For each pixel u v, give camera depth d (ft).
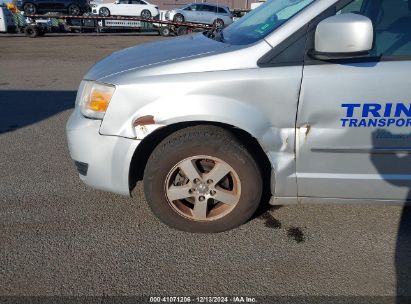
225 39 9.78
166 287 7.72
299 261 8.45
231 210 9.07
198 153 8.60
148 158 9.53
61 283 7.80
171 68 8.41
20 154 14.43
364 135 8.23
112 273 8.09
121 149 8.60
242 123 8.16
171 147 8.58
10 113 19.72
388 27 8.29
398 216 10.05
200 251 8.77
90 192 11.46
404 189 8.65
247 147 8.73
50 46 50.55
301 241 9.11
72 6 77.30
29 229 9.61
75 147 9.06
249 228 9.57
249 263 8.40
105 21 72.18
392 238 9.19
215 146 8.51
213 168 8.82
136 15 82.12
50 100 22.30
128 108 8.41
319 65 8.02
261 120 8.20
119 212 10.36
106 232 9.49
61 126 17.71
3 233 9.43
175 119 8.25
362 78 7.91
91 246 8.96
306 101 8.07
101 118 8.66
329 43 7.45
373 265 8.30
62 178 12.42
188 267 8.28
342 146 8.33
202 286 7.75
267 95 8.09
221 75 8.11
